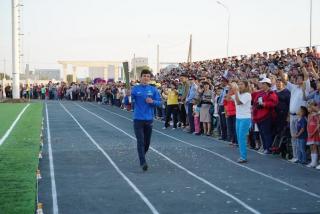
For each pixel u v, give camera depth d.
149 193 9.23
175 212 7.90
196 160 13.20
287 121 13.38
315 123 11.79
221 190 9.51
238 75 22.83
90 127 23.59
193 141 17.59
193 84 20.34
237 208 8.14
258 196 9.00
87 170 11.68
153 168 11.95
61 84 61.06
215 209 8.08
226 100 16.25
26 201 8.41
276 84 14.12
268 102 13.77
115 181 10.38
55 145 16.53
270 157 13.65
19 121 26.11
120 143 17.08
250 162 12.81
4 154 13.93
